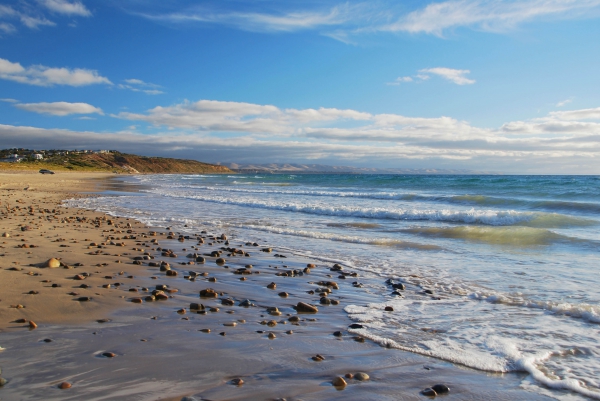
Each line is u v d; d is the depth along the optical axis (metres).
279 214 18.27
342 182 57.53
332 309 5.47
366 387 3.25
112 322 4.58
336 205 21.72
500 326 4.79
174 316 4.90
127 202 25.02
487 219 15.28
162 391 3.04
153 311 5.05
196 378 3.29
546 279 7.17
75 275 6.48
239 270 7.60
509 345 4.18
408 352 4.01
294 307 5.50
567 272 7.70
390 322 4.93
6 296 5.25
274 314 5.16
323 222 15.46
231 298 5.88
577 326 4.80
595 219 15.55
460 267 8.19
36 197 27.77
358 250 10.02
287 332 4.48
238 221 15.80
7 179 54.34
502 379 3.47
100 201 25.62
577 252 9.65
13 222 13.78
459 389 3.27
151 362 3.56
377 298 6.04
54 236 10.98
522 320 5.02
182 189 41.47
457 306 5.64
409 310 5.43
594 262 8.55
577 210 18.91
